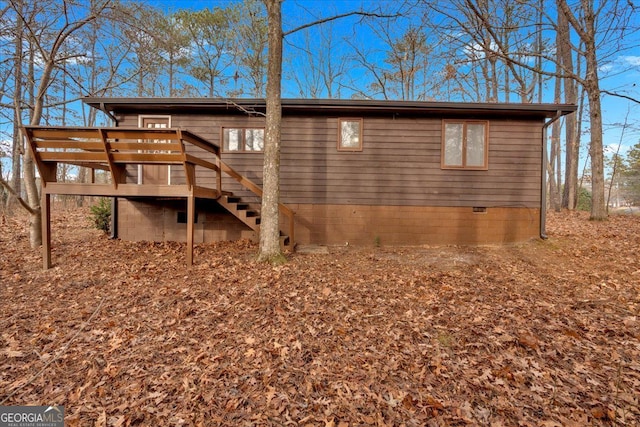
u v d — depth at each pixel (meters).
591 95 9.78
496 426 2.22
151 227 8.53
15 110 7.61
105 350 3.17
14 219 11.50
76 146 5.61
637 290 4.63
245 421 2.28
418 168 8.29
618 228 8.88
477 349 3.20
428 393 2.57
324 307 4.20
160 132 5.51
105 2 7.20
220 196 7.20
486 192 8.27
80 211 15.53
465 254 7.30
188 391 2.58
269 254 6.21
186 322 3.76
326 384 2.69
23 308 4.15
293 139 8.29
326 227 8.37
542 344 3.25
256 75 19.12
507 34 11.54
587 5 9.29
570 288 4.90
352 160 8.31
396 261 6.70
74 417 2.30
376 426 2.23
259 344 3.29
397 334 3.50
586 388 2.60
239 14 17.84
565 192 15.91
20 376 2.78
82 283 5.02
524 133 8.19
